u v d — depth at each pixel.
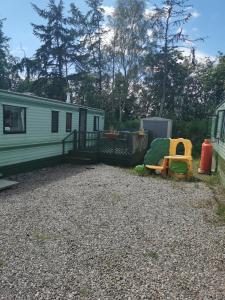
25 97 8.77
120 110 23.56
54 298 2.77
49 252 3.69
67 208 5.55
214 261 3.60
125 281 3.09
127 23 23.05
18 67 27.27
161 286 3.02
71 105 11.84
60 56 26.38
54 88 25.95
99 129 15.30
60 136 11.22
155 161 9.59
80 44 26.42
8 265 3.33
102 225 4.72
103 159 11.79
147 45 23.27
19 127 8.73
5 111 7.98
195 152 16.47
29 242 3.97
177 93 25.72
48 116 10.24
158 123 16.80
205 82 24.98
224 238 4.34
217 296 2.88
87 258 3.57
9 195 6.37
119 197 6.49
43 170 9.73
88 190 7.01
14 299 2.74
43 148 10.12
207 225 4.89
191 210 5.72
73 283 3.02
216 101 25.61
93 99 24.06
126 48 23.25
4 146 8.05
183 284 3.07
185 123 19.69
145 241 4.14
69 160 11.52
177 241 4.18
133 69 23.44
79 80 25.80
